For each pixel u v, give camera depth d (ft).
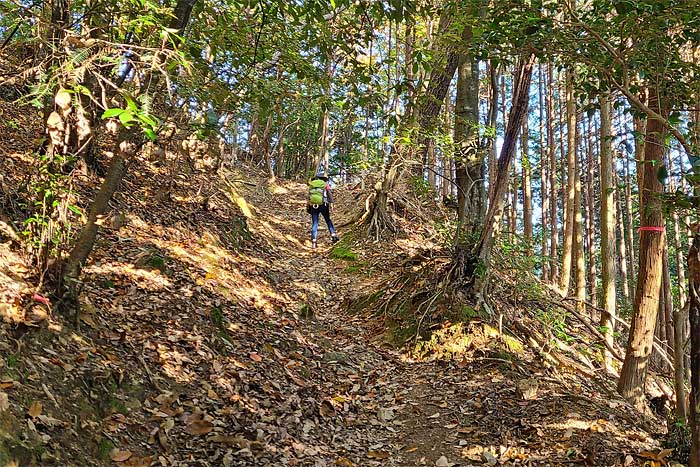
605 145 27.61
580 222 34.58
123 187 23.07
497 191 20.92
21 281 11.01
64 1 9.89
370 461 12.68
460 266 21.47
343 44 12.30
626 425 14.40
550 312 24.17
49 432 8.30
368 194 40.83
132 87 9.77
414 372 18.40
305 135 87.71
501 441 13.43
